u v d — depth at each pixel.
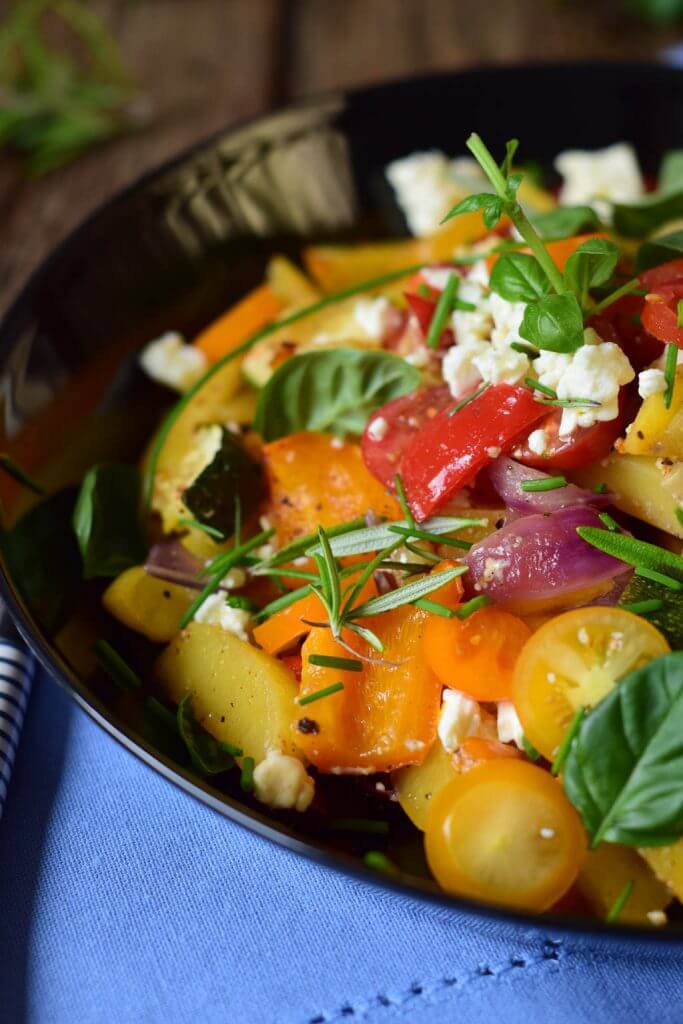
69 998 0.30
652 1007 0.29
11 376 0.36
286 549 0.32
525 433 0.31
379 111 0.43
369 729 0.30
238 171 0.41
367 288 0.37
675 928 0.26
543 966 0.29
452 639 0.30
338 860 0.27
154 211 0.40
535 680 0.29
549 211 0.40
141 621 0.34
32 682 0.35
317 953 0.30
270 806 0.30
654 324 0.31
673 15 0.58
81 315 0.38
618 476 0.31
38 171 0.52
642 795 0.27
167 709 0.33
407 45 0.59
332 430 0.35
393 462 0.33
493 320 0.33
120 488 0.36
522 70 0.43
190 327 0.41
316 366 0.34
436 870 0.29
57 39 0.59
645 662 0.29
